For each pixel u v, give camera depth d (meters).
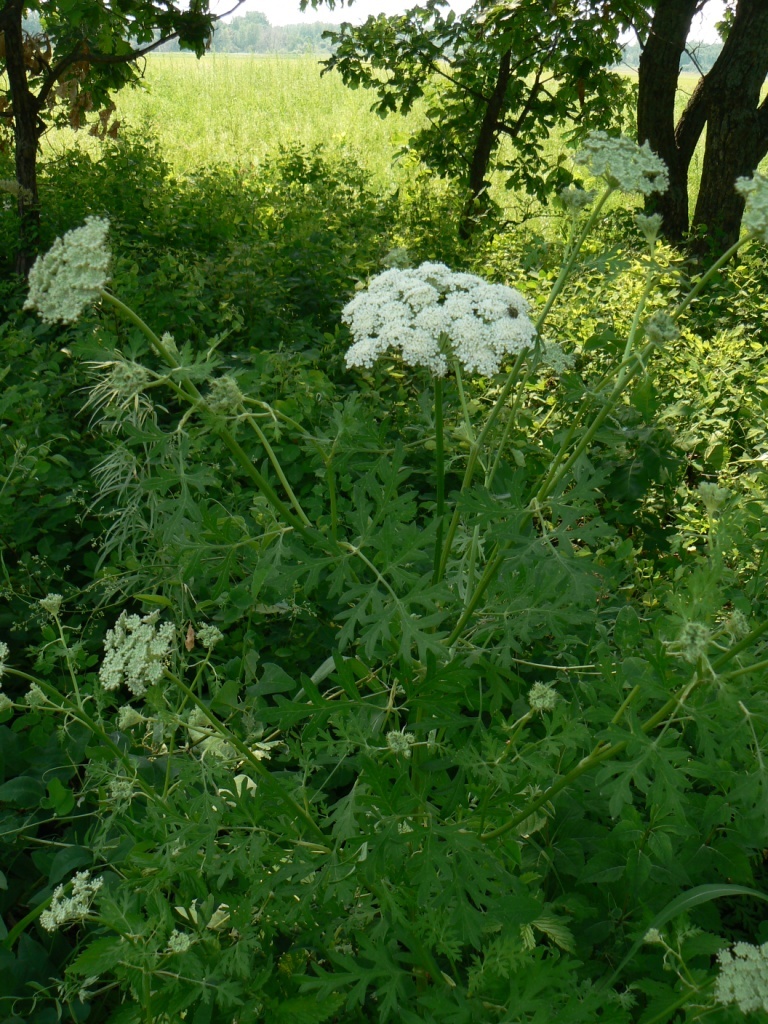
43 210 8.41
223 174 11.35
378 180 14.78
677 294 6.05
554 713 2.14
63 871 2.51
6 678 3.58
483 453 2.93
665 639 1.93
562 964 1.86
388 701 2.32
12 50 7.36
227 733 2.18
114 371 2.00
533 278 6.55
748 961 1.70
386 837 1.94
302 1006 2.00
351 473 3.54
